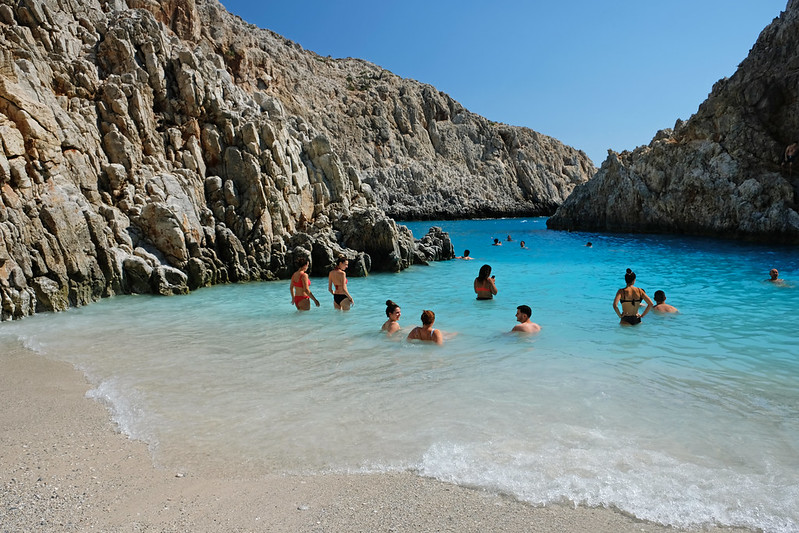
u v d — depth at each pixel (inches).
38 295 507.2
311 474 189.9
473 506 166.7
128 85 729.6
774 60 1259.2
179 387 289.0
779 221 1139.9
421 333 387.2
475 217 3223.4
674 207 1413.6
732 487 176.1
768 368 316.2
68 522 159.5
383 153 3181.6
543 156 4072.3
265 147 815.7
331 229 860.6
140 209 658.8
